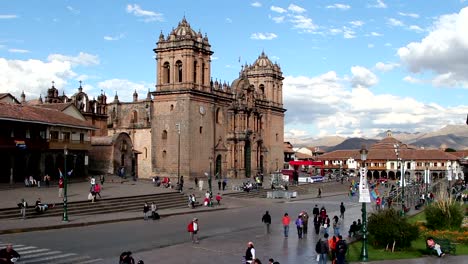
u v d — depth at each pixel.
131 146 99.62
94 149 95.81
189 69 99.69
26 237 40.34
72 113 91.75
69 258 33.25
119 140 96.06
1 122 68.25
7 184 66.88
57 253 34.59
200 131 102.31
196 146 100.88
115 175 92.81
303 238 44.81
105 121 114.69
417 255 37.62
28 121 69.75
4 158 70.38
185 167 98.44
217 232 47.56
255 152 119.44
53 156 77.31
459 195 82.81
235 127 113.75
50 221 47.62
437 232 46.34
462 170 173.12
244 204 75.12
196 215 60.75
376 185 109.81
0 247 35.75
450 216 48.94
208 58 105.44
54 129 77.44
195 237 41.47
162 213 59.03
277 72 132.88
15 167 71.69
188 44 99.12
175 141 99.81
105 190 70.12
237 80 117.31
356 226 45.03
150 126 104.75
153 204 55.47
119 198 62.12
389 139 185.25
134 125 107.19
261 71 130.12
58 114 81.38
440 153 165.12
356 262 34.50
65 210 48.38
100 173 94.69
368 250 39.22
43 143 74.19
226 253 37.31
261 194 88.75
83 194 63.78
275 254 37.41
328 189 108.38
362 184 35.41
